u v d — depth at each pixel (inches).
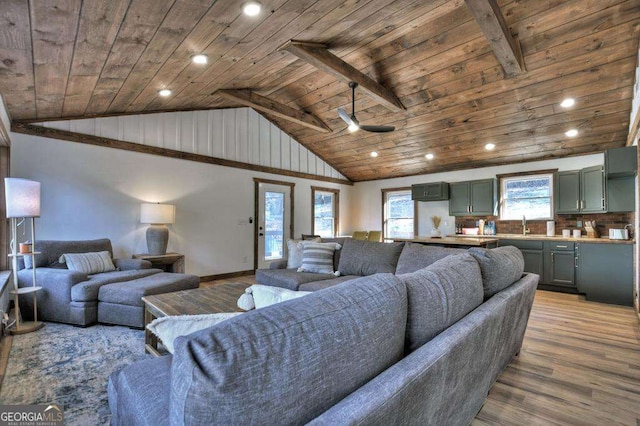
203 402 25.2
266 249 266.4
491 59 157.2
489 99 183.0
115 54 101.6
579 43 137.9
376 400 32.9
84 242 162.2
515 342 93.1
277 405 28.2
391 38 147.5
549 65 151.7
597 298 179.6
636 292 158.6
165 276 149.6
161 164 205.3
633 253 170.7
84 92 133.5
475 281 67.5
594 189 198.5
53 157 164.1
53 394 80.0
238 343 28.0
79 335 120.0
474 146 232.5
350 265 148.9
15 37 80.3
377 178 326.3
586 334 125.6
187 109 215.9
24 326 125.3
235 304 102.3
